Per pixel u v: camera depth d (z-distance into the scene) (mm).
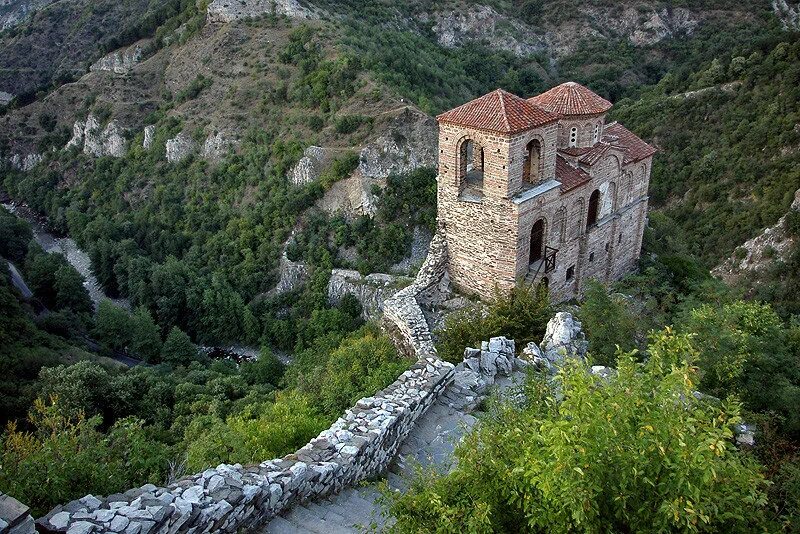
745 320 24641
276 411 19812
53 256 73750
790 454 14289
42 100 110500
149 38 112875
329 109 72375
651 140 73875
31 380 41156
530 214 30438
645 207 39594
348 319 58469
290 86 77875
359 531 11180
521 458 9516
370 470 14281
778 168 60781
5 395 36781
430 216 63406
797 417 17594
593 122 33625
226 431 18344
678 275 39531
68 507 9391
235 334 64250
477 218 31203
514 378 18375
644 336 26875
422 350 26391
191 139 82750
